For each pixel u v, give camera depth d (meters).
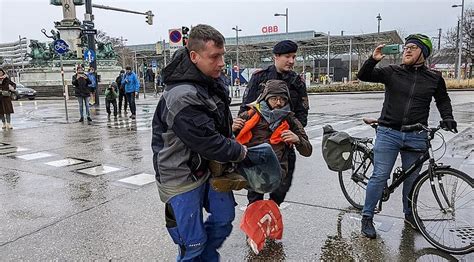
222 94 2.61
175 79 2.45
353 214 4.46
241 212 4.58
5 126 12.23
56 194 5.43
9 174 6.55
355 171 4.52
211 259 2.86
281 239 3.85
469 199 3.65
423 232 3.75
